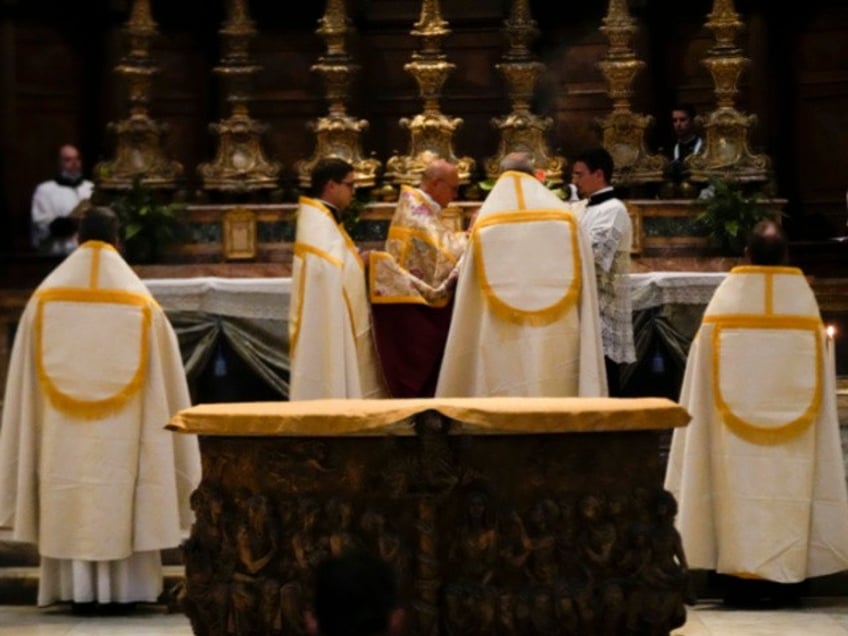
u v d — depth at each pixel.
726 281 15.82
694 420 15.66
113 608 15.91
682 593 12.05
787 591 15.84
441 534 11.88
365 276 16.66
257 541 11.95
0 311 20.52
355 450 11.86
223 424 11.91
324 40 21.05
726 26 20.73
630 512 12.03
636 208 20.16
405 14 22.72
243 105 21.11
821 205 24.25
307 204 16.59
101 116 25.17
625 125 20.69
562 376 15.84
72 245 23.17
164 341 15.94
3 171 24.86
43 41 25.14
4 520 15.77
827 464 15.61
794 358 15.53
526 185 16.08
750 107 24.08
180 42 24.02
